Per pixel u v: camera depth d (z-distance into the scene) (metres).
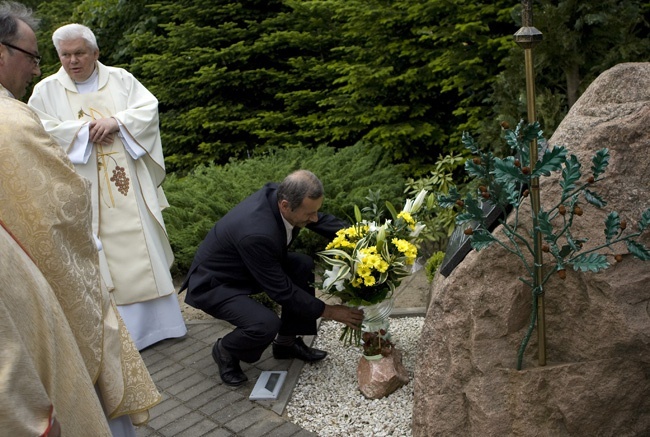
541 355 2.60
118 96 4.30
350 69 7.25
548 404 2.57
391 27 7.25
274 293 3.50
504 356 2.65
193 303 3.78
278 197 3.46
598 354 2.55
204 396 3.66
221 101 8.20
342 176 6.21
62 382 1.92
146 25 8.93
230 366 3.76
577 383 2.54
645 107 2.57
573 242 2.31
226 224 3.67
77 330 2.12
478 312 2.67
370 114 7.27
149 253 4.29
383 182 6.09
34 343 1.81
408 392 3.50
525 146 2.51
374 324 3.59
